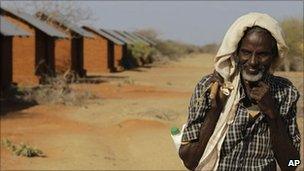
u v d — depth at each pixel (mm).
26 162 11547
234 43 2887
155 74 45031
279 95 2934
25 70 29734
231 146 2982
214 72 3016
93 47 46938
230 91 2939
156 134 15250
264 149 2963
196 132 3023
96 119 18391
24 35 24172
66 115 19266
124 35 60719
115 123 17438
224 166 3020
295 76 10719
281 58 2924
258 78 2861
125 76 41594
